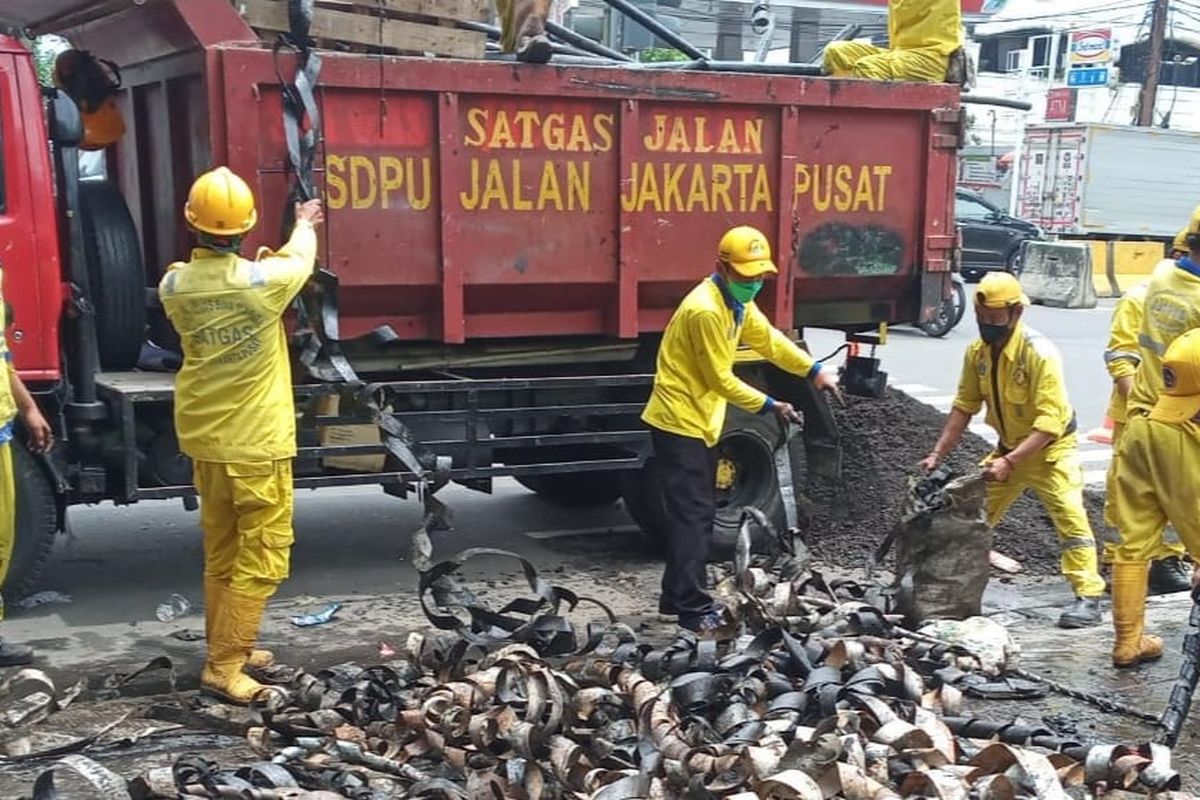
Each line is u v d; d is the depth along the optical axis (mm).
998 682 5160
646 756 3967
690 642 4957
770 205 6871
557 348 6859
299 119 5625
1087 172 28641
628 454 7055
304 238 5043
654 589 6723
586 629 5414
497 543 7633
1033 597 6664
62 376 5797
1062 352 16500
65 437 5797
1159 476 5176
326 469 6215
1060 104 36969
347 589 6625
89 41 6887
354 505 8469
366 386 5879
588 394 6895
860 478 7953
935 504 5727
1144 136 28906
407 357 6516
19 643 5680
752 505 7207
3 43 5523
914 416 8516
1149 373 5531
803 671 4773
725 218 6766
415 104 5996
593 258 6512
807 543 7445
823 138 6926
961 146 7254
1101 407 12828
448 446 6473
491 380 6504
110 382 5957
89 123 6527
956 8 7223
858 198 7086
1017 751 3891
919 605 5703
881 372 7684
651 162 6531
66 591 6457
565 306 6633
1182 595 6586
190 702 4949
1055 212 29438
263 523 4902
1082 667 5434
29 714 4648
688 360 5605
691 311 5484
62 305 5734
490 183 6203
